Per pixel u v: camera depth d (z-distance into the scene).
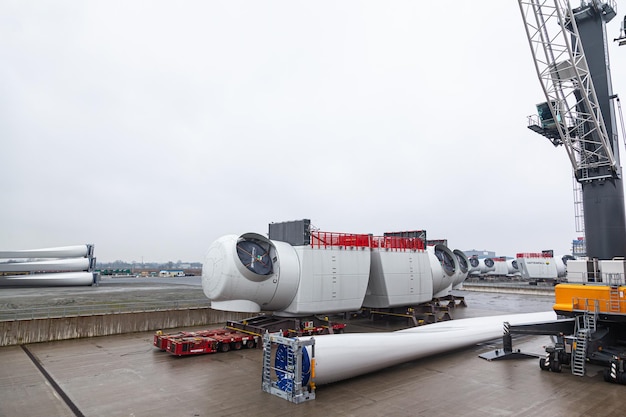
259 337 17.66
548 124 24.36
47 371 13.45
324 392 11.73
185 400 10.77
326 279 20.20
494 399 11.05
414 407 10.41
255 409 10.18
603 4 21.33
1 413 9.72
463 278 34.12
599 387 12.17
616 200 20.97
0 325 17.12
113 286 52.44
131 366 14.22
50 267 48.22
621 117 22.59
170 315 22.17
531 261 58.00
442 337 16.44
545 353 16.86
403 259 24.66
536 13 21.36
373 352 13.28
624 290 13.69
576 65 20.73
